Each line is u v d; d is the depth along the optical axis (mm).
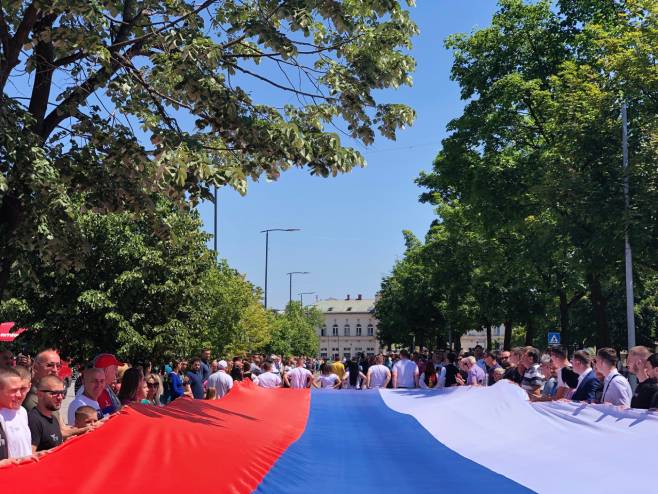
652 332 49594
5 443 5387
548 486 5605
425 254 44625
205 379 21031
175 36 9828
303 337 124438
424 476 6016
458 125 29531
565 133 21156
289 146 10336
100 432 5418
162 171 9234
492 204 27594
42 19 10312
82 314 22094
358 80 10922
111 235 21797
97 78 10602
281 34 10203
